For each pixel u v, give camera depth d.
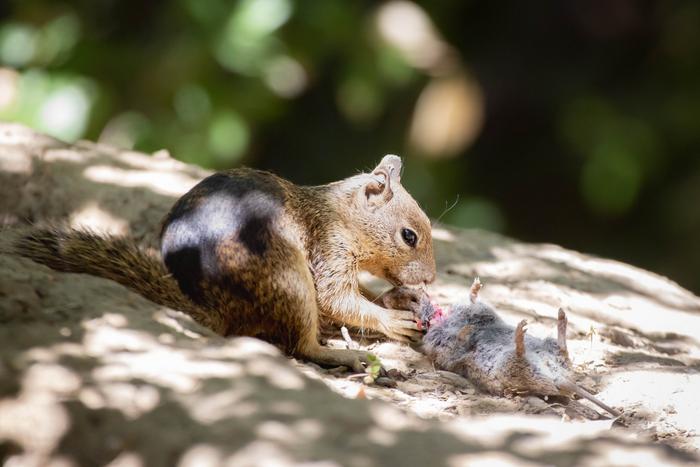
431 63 19.78
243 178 9.38
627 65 22.33
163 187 12.31
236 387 7.05
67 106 17.62
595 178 20.39
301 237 9.45
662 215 21.94
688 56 21.61
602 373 9.45
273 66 18.34
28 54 18.39
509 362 8.52
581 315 11.21
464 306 9.31
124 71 18.25
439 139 20.14
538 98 22.34
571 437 6.84
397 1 19.66
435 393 8.69
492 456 6.41
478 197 22.67
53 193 11.92
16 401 6.80
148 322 7.98
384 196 9.98
